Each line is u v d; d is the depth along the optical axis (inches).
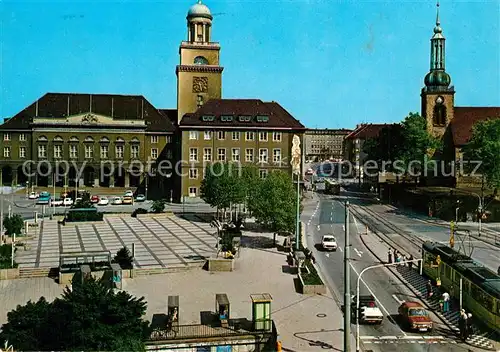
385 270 1828.2
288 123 3976.4
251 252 2071.9
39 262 1856.5
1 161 4281.5
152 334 1120.2
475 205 2979.8
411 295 1535.4
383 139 4072.3
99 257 1886.1
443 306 1382.9
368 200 4003.4
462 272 1422.2
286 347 1130.7
